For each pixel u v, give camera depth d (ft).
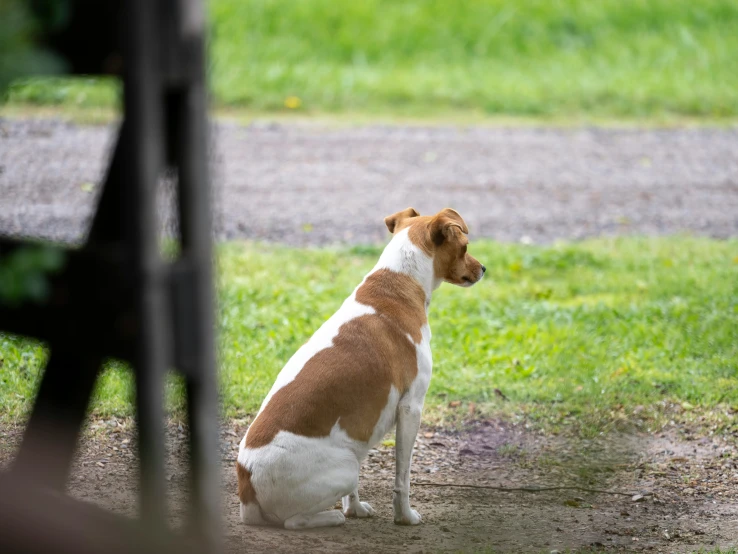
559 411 36.58
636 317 45.68
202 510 15.88
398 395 26.35
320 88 88.89
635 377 39.19
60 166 66.23
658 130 84.79
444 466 32.14
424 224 28.58
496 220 62.80
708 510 29.19
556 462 32.63
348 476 25.14
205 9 14.85
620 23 104.22
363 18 101.86
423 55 99.04
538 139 81.35
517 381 38.86
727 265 53.36
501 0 106.52
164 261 14.75
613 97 90.43
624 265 53.93
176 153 15.56
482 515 28.14
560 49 100.89
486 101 89.20
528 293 49.26
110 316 14.67
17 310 15.70
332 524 25.90
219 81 87.86
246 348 39.63
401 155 75.97
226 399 35.09
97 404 33.58
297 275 49.93
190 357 15.21
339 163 73.36
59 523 16.98
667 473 31.99
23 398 33.37
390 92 89.35
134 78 13.83
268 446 24.63
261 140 77.71
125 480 28.32
